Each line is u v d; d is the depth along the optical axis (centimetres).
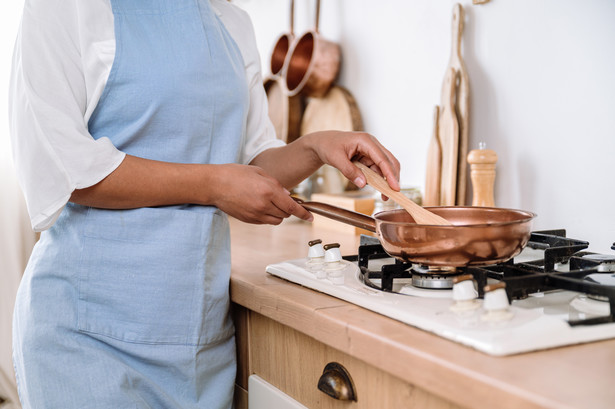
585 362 56
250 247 131
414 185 154
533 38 122
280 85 201
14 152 85
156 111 91
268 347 98
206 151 97
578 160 115
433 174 140
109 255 89
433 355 58
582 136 114
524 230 76
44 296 90
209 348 98
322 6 183
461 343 61
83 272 89
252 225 169
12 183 211
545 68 120
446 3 140
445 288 80
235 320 108
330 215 94
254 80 117
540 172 123
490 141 133
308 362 87
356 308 78
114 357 90
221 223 98
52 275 90
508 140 129
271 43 212
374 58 164
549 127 120
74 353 89
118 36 89
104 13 89
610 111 109
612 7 107
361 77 170
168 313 92
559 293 80
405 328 68
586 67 112
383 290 81
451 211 93
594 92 111
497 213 90
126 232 90
